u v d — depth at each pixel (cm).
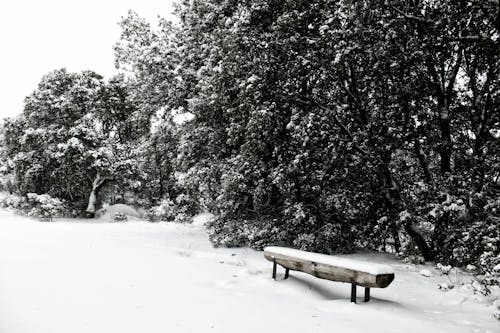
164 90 1533
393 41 969
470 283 711
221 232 1232
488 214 814
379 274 476
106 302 434
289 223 1113
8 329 326
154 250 991
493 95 986
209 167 1395
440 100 1073
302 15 1023
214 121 1327
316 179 1104
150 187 3020
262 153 1180
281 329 379
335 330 390
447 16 754
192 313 412
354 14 900
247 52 1069
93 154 2580
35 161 2717
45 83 2812
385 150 1054
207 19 1298
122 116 3075
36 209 2422
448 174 931
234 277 666
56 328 337
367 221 1127
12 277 531
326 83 1052
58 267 629
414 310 529
